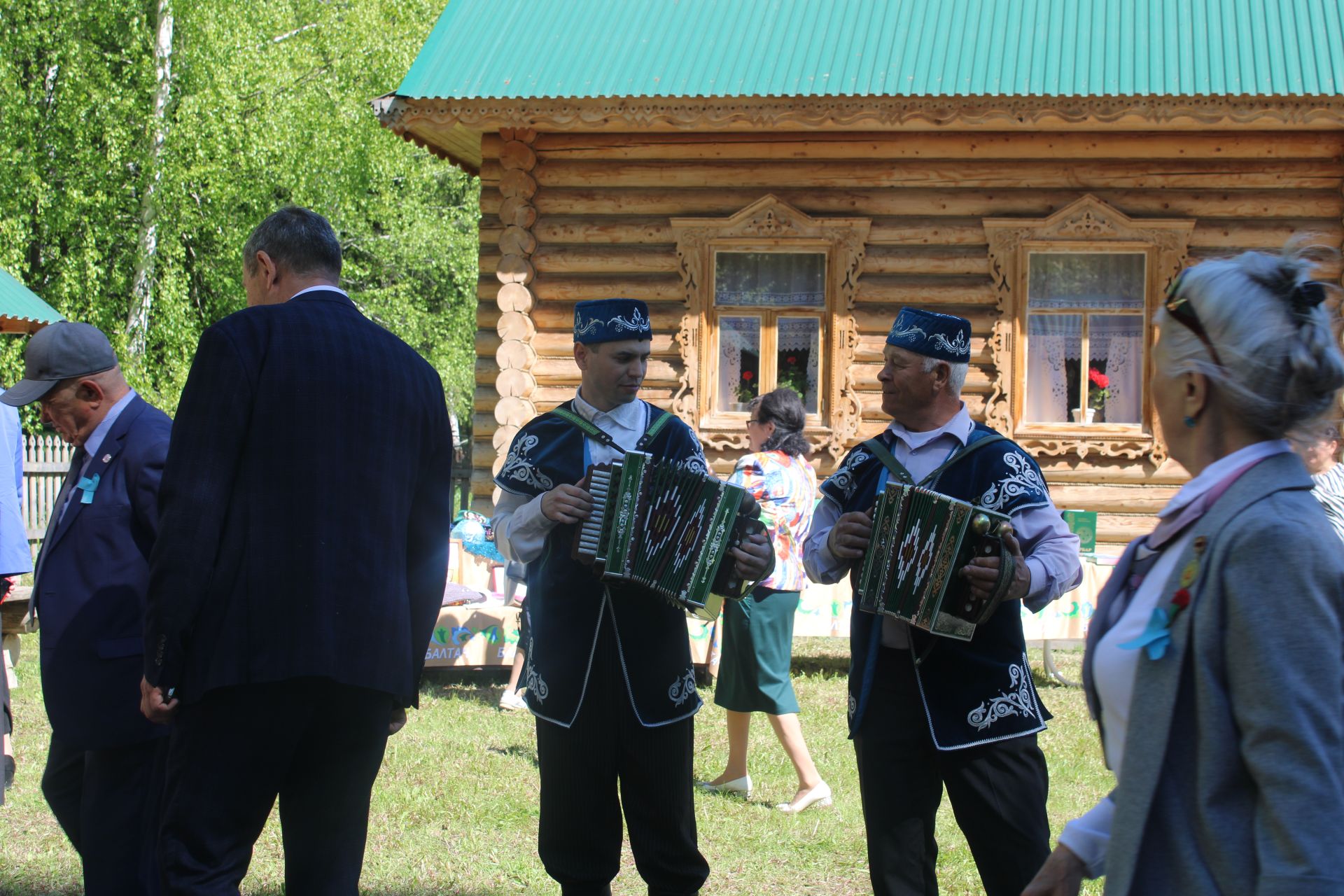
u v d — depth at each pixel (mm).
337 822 3037
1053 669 8477
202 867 2865
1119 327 10008
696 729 6996
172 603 2799
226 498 2877
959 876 4727
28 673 8320
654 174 10039
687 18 9992
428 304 26531
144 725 3619
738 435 10016
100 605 3615
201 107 17734
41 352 3723
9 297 12586
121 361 17859
